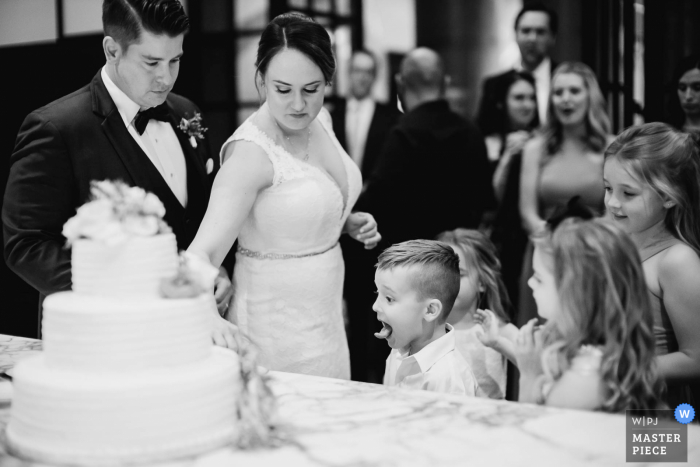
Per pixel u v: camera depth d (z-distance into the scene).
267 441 1.40
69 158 2.31
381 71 4.28
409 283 2.11
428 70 4.14
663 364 2.09
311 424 1.51
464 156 3.92
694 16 3.85
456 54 4.11
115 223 1.39
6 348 2.23
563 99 3.77
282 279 2.33
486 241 3.26
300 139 2.40
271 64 2.12
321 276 2.38
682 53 3.86
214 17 4.61
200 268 1.46
